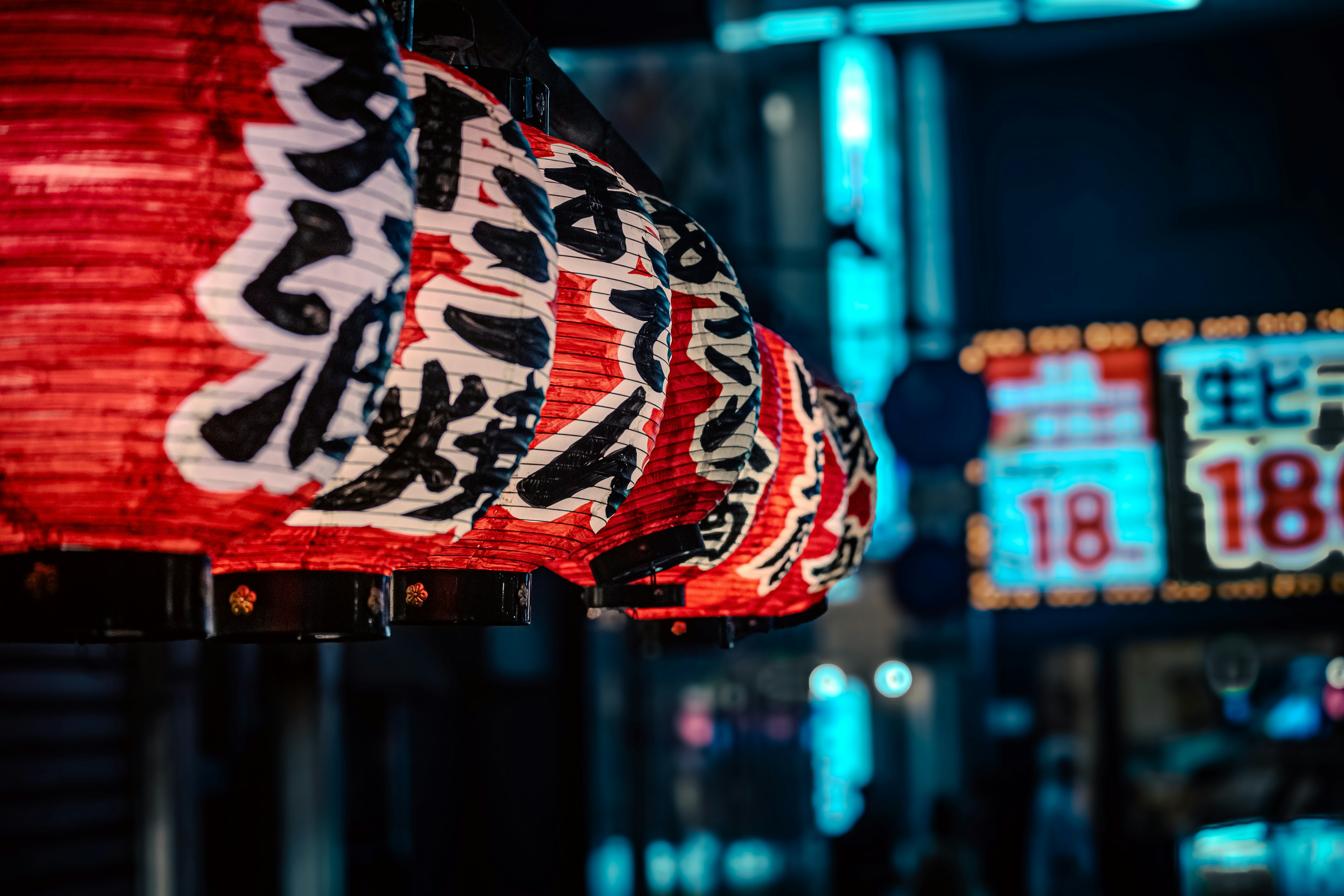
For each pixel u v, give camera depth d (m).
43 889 4.47
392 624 1.30
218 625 1.10
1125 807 9.82
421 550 1.14
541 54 1.65
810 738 11.10
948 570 7.80
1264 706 9.60
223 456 0.87
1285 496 7.54
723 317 1.56
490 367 1.07
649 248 1.32
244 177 0.84
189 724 5.36
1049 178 11.11
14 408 0.83
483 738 8.64
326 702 5.68
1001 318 11.08
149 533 0.90
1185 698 9.88
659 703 10.09
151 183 0.82
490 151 1.09
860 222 10.24
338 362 0.89
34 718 4.52
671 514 1.56
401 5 1.29
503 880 8.52
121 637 0.96
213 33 0.85
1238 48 10.79
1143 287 10.89
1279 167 10.66
